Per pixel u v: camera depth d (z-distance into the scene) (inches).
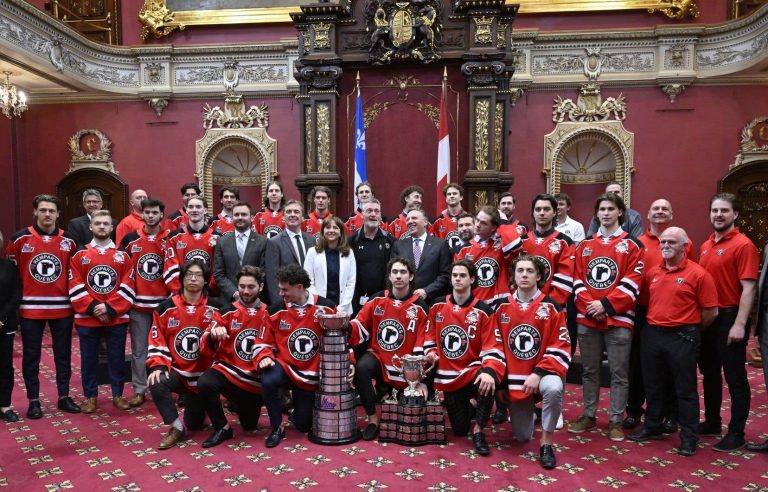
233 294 177.6
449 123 314.2
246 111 372.5
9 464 138.3
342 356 150.6
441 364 152.5
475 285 177.5
